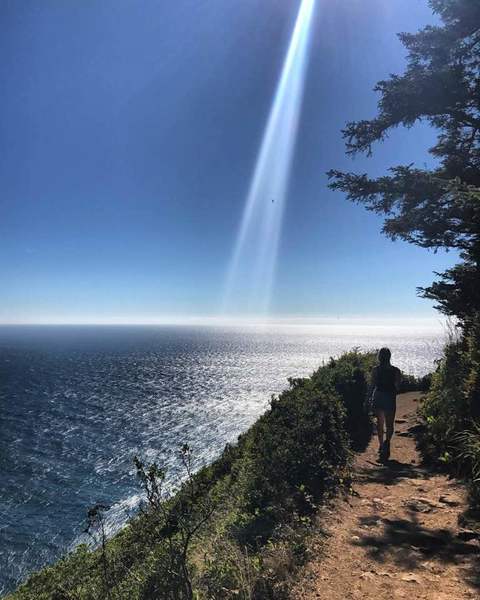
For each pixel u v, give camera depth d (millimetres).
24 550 32688
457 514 5348
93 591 4543
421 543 4695
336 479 6613
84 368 146500
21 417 71312
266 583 3906
